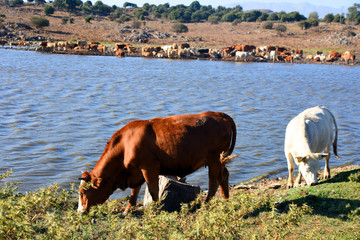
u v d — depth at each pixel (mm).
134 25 146500
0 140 16516
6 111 22469
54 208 6488
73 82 37438
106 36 124062
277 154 16000
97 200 7910
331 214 7395
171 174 8078
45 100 26703
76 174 12812
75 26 138750
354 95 37875
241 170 13914
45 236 5066
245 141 17922
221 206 5562
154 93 32656
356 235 6414
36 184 11695
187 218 6676
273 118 23781
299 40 141250
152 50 87688
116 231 6527
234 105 28266
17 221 4801
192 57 88812
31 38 106062
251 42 136000
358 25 183250
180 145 7730
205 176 13203
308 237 6184
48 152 15125
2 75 40062
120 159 7918
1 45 93625
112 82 38906
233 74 55344
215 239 4969
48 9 162250
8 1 187500
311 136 9070
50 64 56250
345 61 94750
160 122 7914
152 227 5113
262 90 38594
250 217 7398
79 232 6363
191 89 36531
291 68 74250
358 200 7773
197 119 8039
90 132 18453
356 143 18234
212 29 169000
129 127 7910
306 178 8500
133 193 8414
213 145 8031
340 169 11406
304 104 30359
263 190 9484
